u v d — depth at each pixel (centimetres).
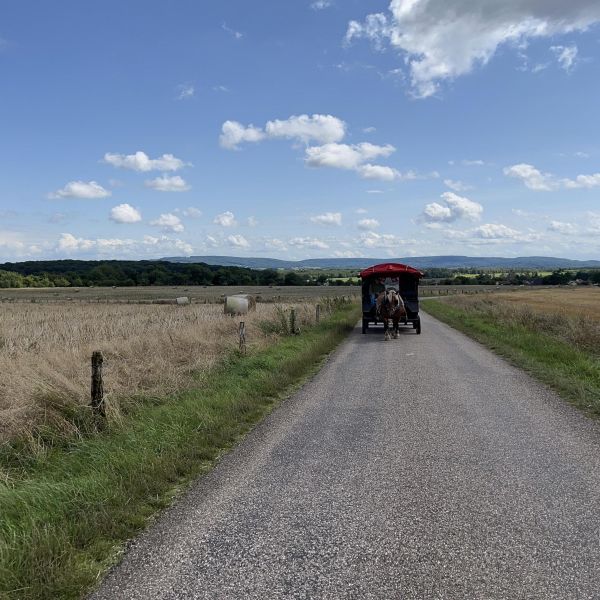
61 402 769
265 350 1495
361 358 1513
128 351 1259
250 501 504
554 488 523
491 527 439
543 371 1187
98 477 539
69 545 411
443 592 346
